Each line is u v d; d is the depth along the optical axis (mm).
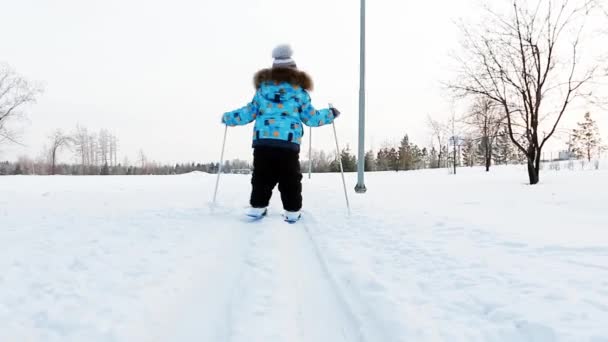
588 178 9633
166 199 5090
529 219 3607
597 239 2455
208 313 1577
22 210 3928
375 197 5809
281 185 3502
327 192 6477
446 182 10609
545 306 1390
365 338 1362
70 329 1340
